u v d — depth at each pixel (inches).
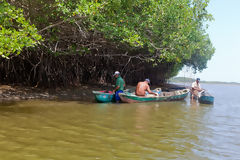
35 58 480.4
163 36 436.8
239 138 207.8
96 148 161.8
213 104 474.9
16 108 297.4
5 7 237.8
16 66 475.5
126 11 375.9
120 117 277.1
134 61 785.6
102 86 641.6
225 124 268.8
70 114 278.8
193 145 179.6
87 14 279.1
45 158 139.2
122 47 502.9
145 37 424.2
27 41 230.7
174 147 172.2
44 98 405.1
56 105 341.4
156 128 230.5
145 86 439.5
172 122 264.7
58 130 204.2
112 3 304.8
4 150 148.7
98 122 243.8
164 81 1179.3
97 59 634.2
